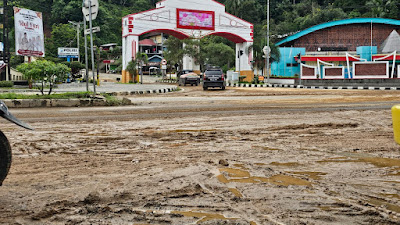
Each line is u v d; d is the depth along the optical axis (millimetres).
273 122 7891
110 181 3475
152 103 13539
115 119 8516
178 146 5348
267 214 2641
